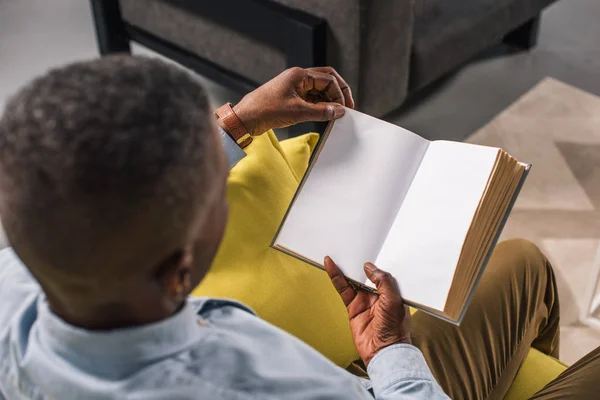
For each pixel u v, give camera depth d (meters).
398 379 0.77
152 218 0.44
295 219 0.89
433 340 1.06
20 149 0.42
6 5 3.01
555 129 2.34
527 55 2.69
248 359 0.56
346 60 1.95
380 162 0.88
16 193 0.43
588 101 2.46
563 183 2.14
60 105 0.42
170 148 0.43
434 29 2.13
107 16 2.50
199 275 0.55
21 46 2.76
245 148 1.05
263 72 2.17
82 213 0.43
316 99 1.08
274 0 2.00
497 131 2.34
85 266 0.46
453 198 0.81
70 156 0.42
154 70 0.46
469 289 0.80
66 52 2.73
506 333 1.11
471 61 2.67
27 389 0.57
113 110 0.42
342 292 0.87
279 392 0.56
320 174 0.90
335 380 0.60
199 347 0.55
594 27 2.83
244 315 0.63
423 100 2.49
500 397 1.13
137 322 0.52
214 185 0.49
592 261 1.89
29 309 0.60
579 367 1.01
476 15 2.21
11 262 0.67
